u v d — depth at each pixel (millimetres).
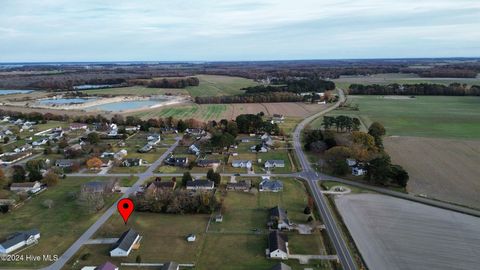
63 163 125188
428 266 65312
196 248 72438
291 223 82750
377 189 102438
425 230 78312
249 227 81438
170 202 89562
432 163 123312
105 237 77188
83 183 109812
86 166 125625
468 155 131500
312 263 67000
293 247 72562
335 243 73875
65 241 75688
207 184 104312
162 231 79562
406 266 65500
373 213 87188
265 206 92625
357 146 125500
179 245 73625
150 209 89188
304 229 80000
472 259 67250
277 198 97562
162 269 63188
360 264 66312
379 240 74562
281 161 124625
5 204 91875
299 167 123375
